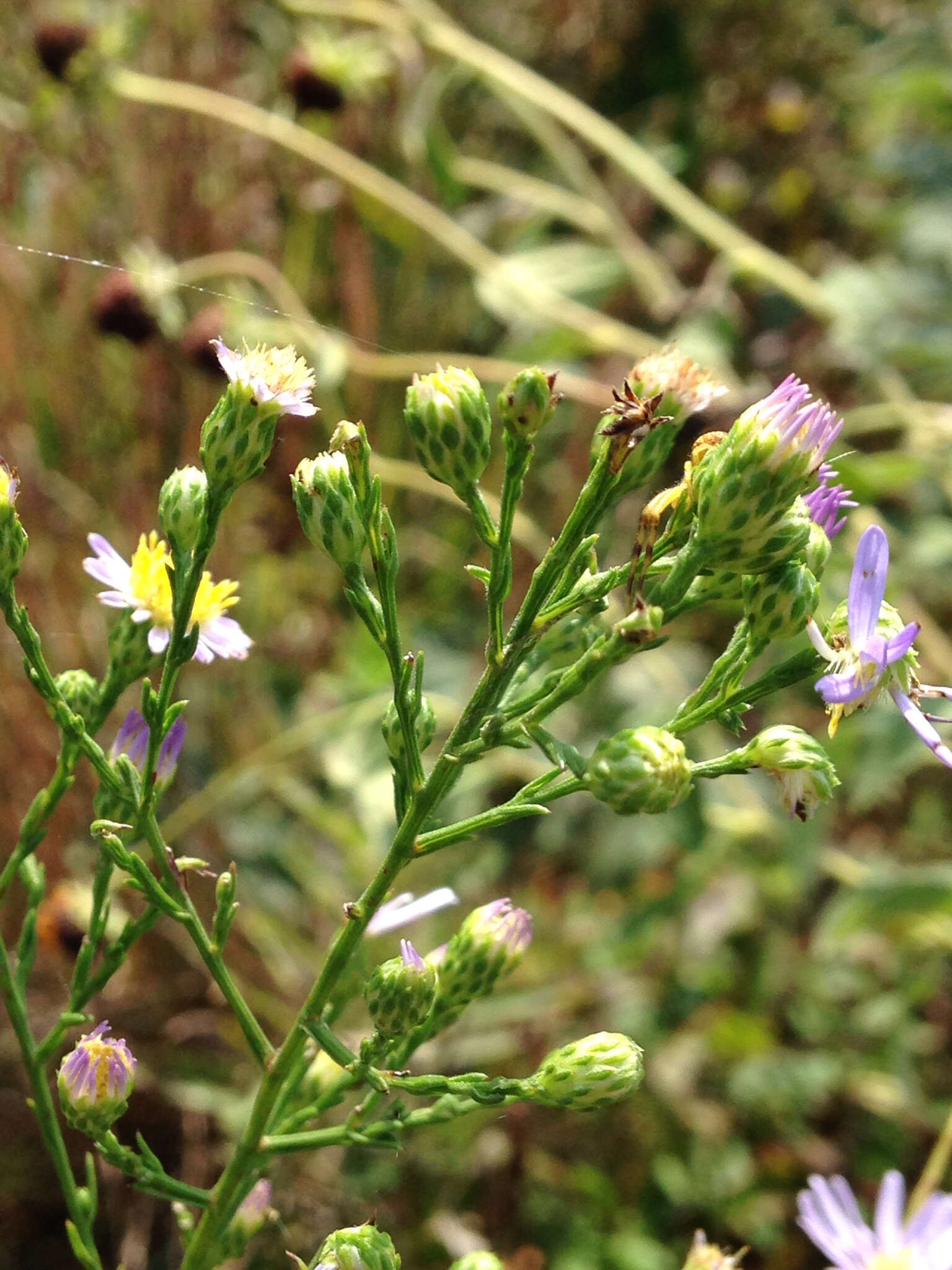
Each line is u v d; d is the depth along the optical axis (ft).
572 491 0.96
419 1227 0.75
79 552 0.90
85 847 0.87
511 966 0.45
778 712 0.89
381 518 0.40
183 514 0.41
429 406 0.39
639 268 1.00
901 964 0.90
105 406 0.95
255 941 0.85
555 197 1.02
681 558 0.39
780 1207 0.79
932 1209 0.40
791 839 0.84
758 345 1.03
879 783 0.81
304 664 0.98
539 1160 0.79
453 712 0.88
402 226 1.04
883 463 0.88
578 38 1.24
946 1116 0.83
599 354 1.03
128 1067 0.41
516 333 1.06
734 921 0.88
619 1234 0.77
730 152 1.23
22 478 0.87
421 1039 0.45
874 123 1.22
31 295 0.94
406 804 0.40
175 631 0.41
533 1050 0.81
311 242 1.05
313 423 0.96
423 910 0.46
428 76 1.10
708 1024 0.86
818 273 1.15
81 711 0.47
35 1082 0.44
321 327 0.80
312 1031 0.41
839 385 1.03
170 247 0.98
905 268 1.09
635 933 0.84
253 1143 0.42
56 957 0.80
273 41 1.13
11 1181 0.76
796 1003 0.87
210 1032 0.82
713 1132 0.81
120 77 0.94
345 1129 0.42
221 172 1.02
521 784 0.89
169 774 0.45
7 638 0.86
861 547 0.40
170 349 0.91
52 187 0.94
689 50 1.22
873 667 0.40
